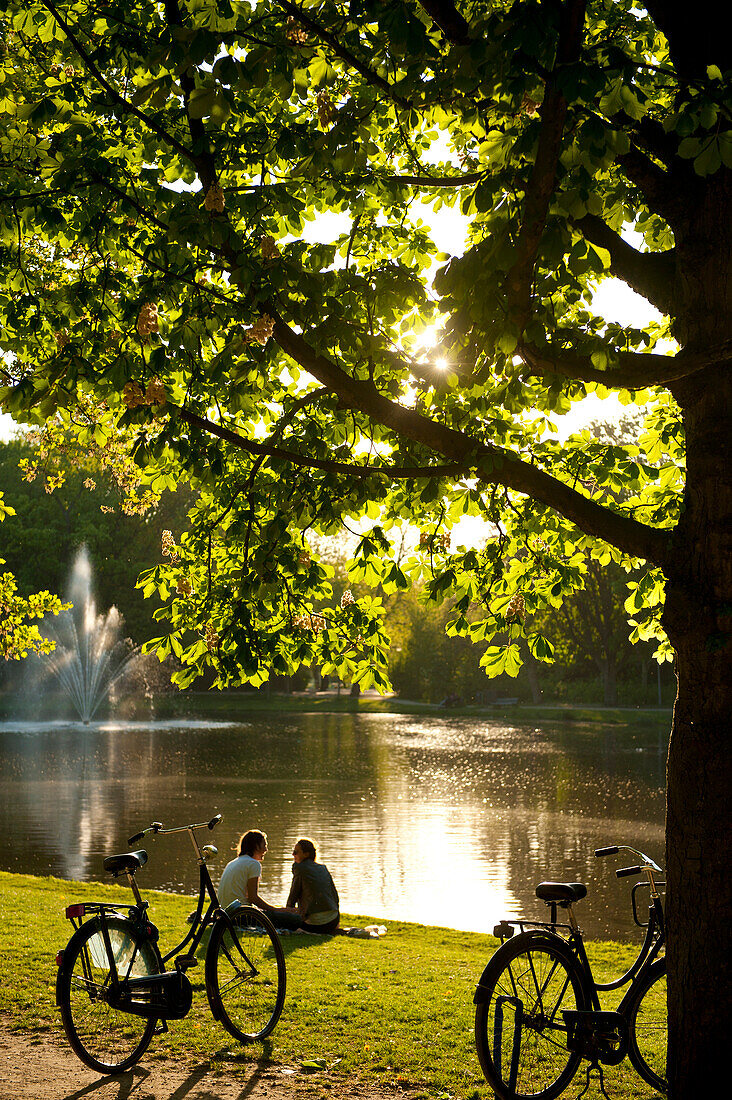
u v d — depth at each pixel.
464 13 5.11
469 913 13.57
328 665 7.02
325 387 6.09
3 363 7.68
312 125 5.93
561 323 6.43
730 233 4.62
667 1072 4.71
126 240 6.16
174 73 4.26
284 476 6.35
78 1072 5.61
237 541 6.94
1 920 9.84
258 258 5.23
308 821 22.14
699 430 4.73
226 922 6.25
